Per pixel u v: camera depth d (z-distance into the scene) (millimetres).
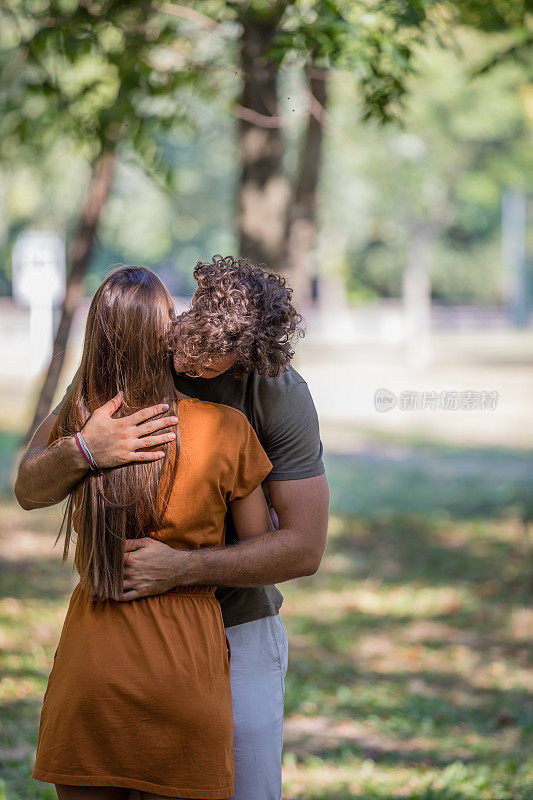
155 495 4570
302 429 4863
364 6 8570
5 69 13062
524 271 86250
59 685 4586
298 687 12320
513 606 16734
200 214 69500
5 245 53969
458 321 96500
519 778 9180
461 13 11969
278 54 8680
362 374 54062
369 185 56438
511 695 12492
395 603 16922
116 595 4543
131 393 4664
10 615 13297
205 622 4660
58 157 24625
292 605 16578
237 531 4871
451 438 36438
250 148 15273
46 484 4699
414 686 12773
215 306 4555
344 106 33938
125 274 4801
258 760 4906
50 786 7855
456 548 20828
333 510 24375
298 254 19438
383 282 101688
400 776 9328
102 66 12898
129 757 4473
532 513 23844
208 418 4688
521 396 45781
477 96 45500
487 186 55062
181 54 11961
